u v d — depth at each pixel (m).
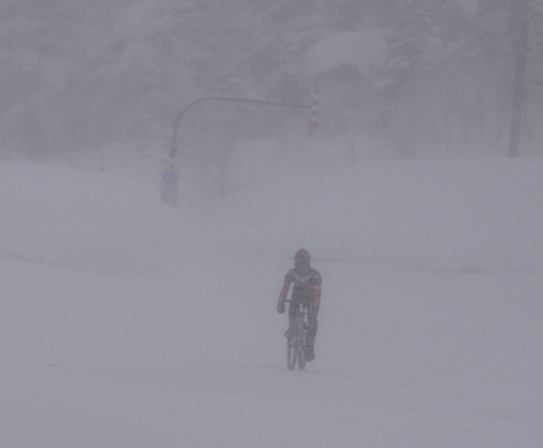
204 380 36.47
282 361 53.44
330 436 20.12
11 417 19.69
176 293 78.62
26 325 54.81
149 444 17.91
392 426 22.95
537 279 99.44
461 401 37.84
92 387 26.88
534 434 23.53
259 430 20.27
